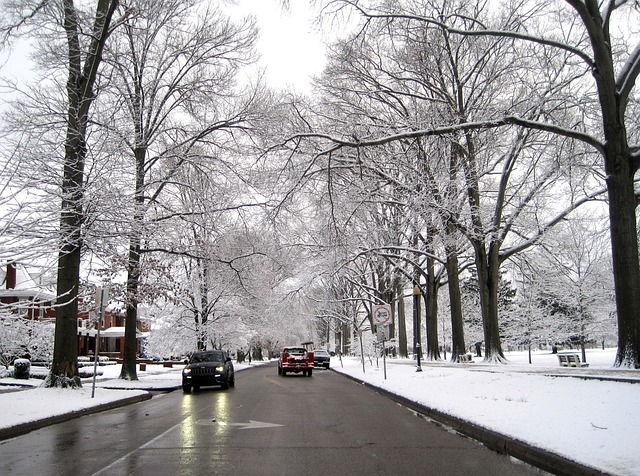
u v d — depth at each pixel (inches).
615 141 647.1
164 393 877.2
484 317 1095.6
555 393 499.2
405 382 807.7
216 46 1033.5
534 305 1481.3
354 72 1091.3
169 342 1723.7
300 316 2281.0
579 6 643.5
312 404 640.4
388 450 346.9
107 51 943.0
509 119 685.9
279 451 343.6
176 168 970.1
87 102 754.2
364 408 594.9
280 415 533.6
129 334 1051.3
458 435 406.9
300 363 1386.6
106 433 427.5
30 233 563.2
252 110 1029.2
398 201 1037.2
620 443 288.2
